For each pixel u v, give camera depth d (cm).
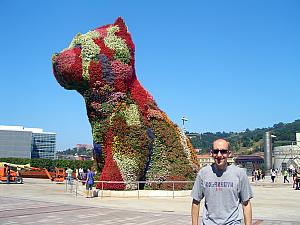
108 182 2055
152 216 1391
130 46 2147
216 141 508
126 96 2119
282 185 3731
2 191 2517
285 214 1536
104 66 2073
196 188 519
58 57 2100
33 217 1313
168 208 1652
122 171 2061
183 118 3959
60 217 1327
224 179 498
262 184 3891
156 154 2202
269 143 6862
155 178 2173
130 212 1491
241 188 502
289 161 7644
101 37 2116
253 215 1499
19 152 10719
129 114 2097
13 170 3616
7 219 1258
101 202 1858
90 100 2125
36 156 11650
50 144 11894
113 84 2092
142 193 2089
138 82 2228
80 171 3481
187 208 1661
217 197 497
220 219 494
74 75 2081
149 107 2230
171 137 2277
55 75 2166
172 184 2184
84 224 1190
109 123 2091
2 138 10638
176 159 2253
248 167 6762
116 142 2075
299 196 2462
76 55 2080
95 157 2203
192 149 2480
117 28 2152
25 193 2388
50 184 3472
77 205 1700
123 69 2106
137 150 2077
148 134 2141
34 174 4566
